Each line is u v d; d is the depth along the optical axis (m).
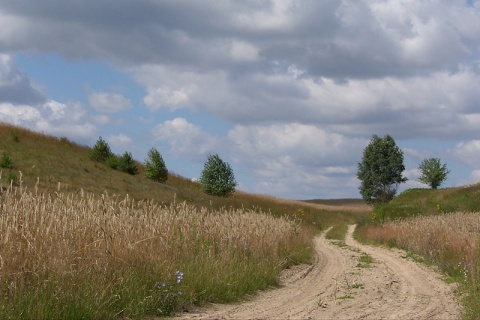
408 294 12.95
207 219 16.98
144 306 9.85
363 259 22.00
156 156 55.00
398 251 26.38
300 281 15.66
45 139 52.28
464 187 61.78
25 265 9.31
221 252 14.79
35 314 8.16
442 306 11.24
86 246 10.65
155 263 11.57
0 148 43.97
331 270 18.59
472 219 27.86
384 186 80.81
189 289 11.24
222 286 11.95
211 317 9.84
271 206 55.50
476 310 10.10
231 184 54.25
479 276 13.09
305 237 26.27
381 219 45.59
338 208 89.31
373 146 81.38
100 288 9.45
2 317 7.86
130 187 43.81
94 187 40.47
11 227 10.02
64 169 43.72
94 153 51.78
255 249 16.86
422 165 75.19
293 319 9.62
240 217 20.06
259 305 11.38
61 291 8.88
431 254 20.52
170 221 14.81
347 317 9.86
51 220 10.70
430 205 48.91
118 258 11.07
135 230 12.96
